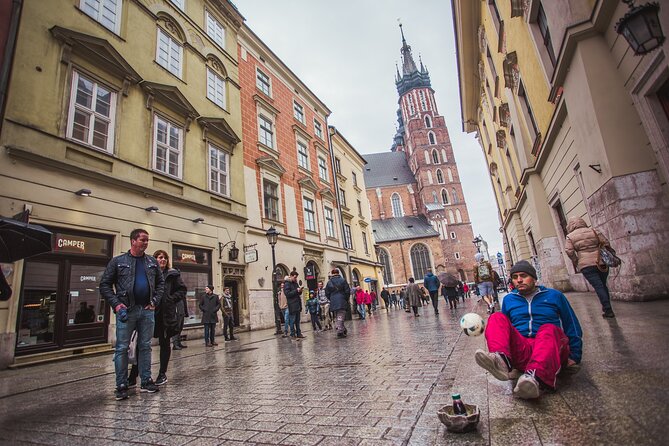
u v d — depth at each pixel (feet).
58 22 30.63
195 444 7.98
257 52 66.18
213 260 43.78
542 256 47.70
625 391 7.23
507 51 44.37
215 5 55.67
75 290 28.17
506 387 9.09
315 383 12.93
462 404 7.20
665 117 20.31
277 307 39.68
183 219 40.32
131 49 38.37
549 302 9.59
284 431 8.24
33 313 25.18
